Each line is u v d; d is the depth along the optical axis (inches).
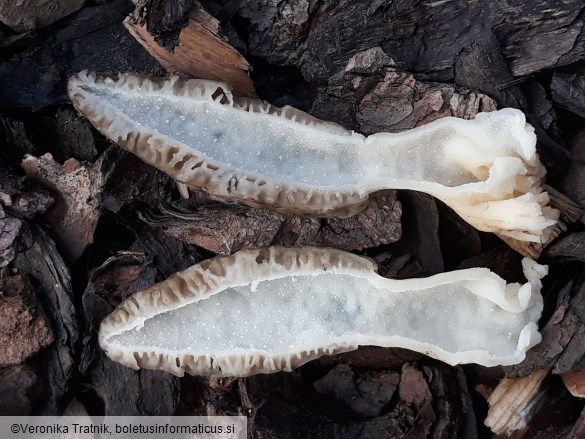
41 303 9.2
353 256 8.8
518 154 8.5
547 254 8.9
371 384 9.3
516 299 8.6
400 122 8.9
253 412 9.0
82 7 9.3
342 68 8.9
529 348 8.7
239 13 9.0
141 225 9.5
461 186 8.5
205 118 8.8
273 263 8.8
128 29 8.9
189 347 8.8
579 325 8.7
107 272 9.5
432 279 8.7
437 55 8.8
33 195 9.2
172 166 8.8
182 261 9.4
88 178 9.3
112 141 9.1
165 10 8.6
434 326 8.8
